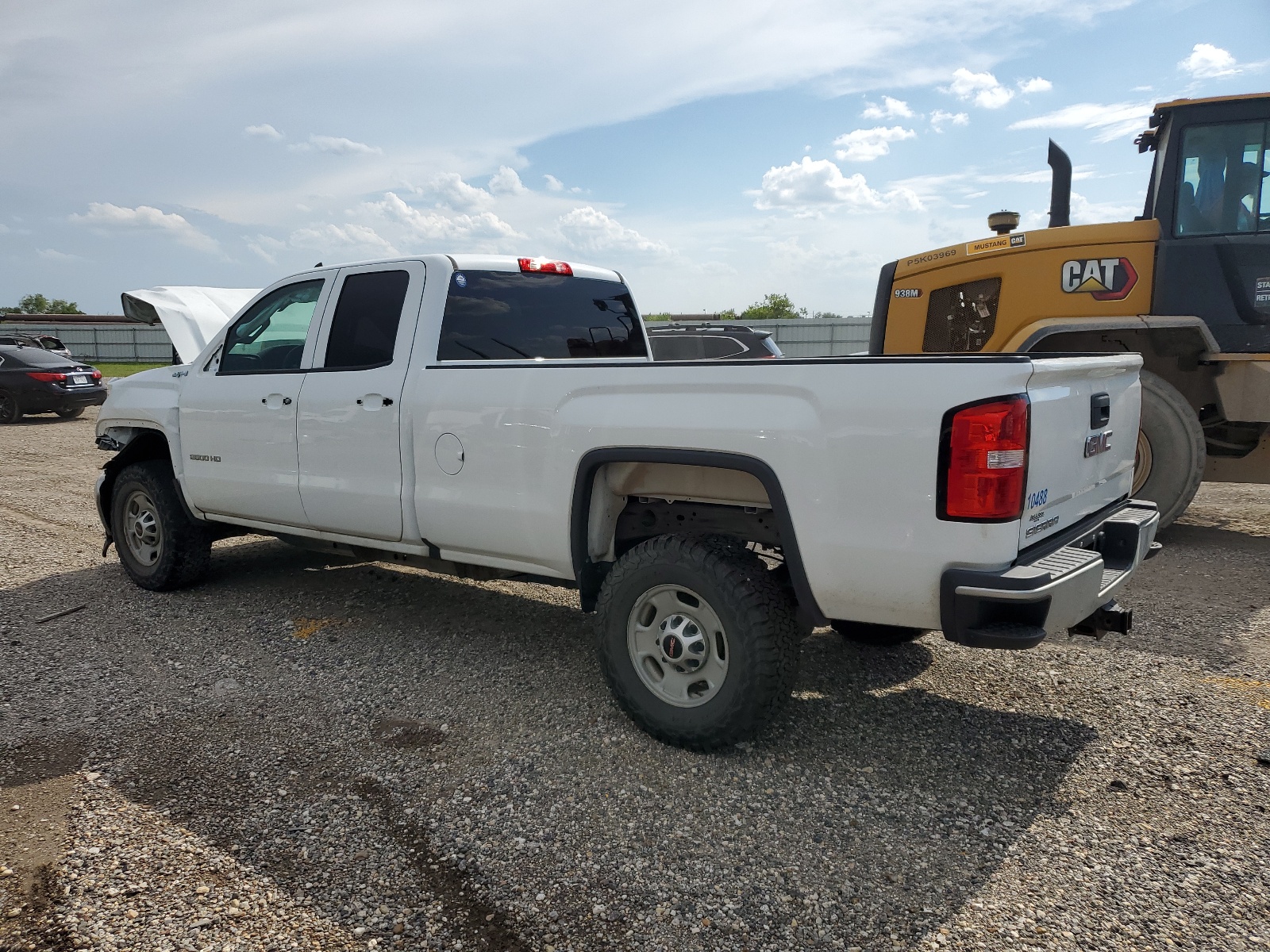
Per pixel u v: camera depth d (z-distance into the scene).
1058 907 2.36
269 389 4.62
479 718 3.59
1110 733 3.37
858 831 2.74
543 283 4.71
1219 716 3.49
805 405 2.92
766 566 3.32
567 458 3.46
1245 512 7.45
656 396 3.23
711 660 3.18
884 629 4.19
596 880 2.50
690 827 2.77
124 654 4.36
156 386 5.40
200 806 2.91
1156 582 5.37
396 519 4.12
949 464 2.68
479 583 5.63
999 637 2.62
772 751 3.27
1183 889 2.42
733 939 2.25
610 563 3.63
